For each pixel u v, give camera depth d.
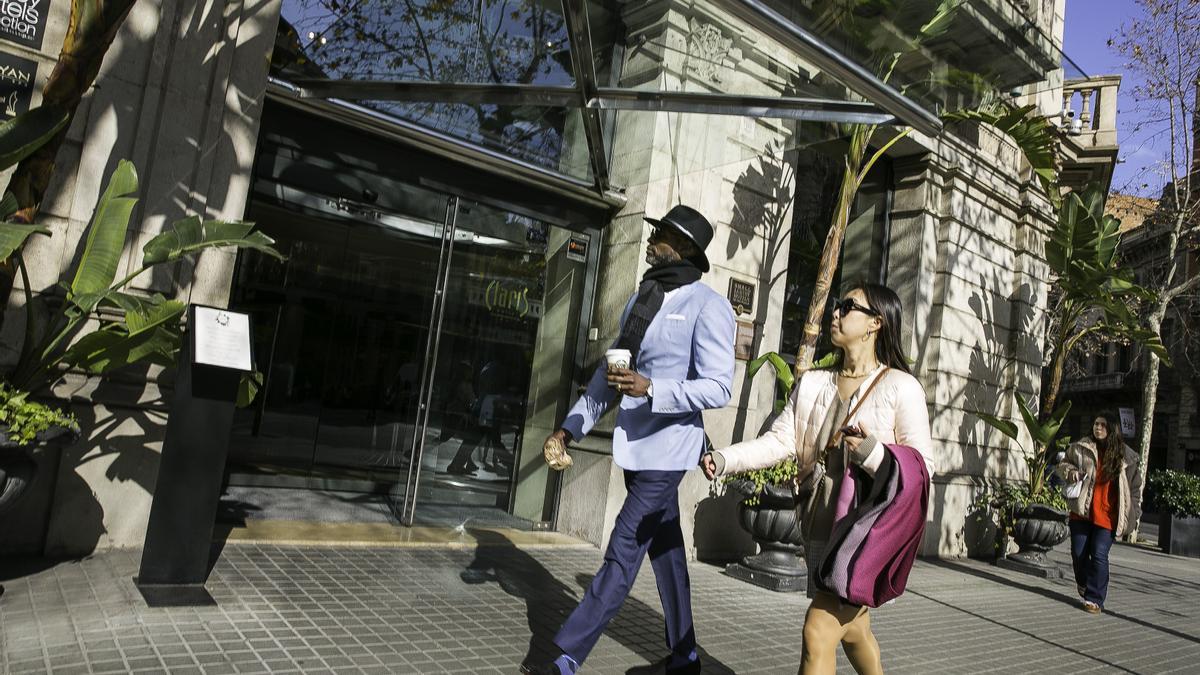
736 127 6.61
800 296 8.88
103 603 3.59
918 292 9.70
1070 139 11.92
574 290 7.31
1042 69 4.35
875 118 4.60
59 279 4.35
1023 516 9.46
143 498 4.65
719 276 7.30
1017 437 10.43
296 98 5.44
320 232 6.58
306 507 6.41
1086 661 5.20
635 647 4.09
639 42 5.27
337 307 7.00
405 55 5.85
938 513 9.64
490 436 7.06
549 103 5.52
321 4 5.50
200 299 4.82
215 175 4.87
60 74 3.38
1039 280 11.65
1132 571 10.71
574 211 7.21
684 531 6.84
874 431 2.60
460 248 6.70
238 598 3.90
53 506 4.32
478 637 3.82
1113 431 7.35
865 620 2.57
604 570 3.31
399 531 6.07
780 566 6.21
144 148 4.61
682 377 3.52
